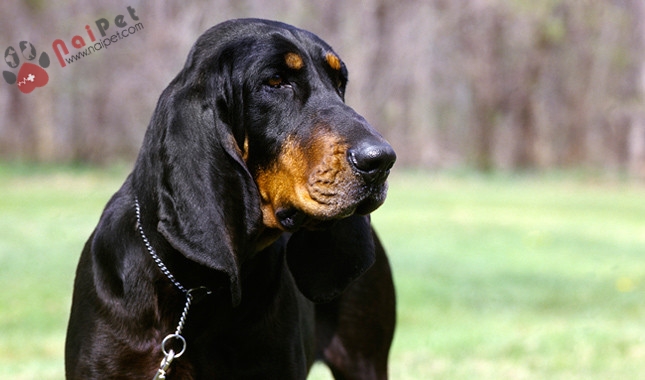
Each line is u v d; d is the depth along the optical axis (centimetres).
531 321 1061
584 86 3422
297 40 457
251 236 438
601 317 1092
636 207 2445
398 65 3180
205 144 429
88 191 2264
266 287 459
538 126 3447
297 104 444
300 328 484
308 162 427
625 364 857
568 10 3359
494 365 852
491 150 3384
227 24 456
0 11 2569
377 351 591
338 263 475
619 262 1526
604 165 3425
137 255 446
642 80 3453
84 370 446
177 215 423
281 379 464
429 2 3203
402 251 1561
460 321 1057
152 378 447
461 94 3322
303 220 446
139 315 445
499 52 3331
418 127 3272
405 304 1151
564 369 837
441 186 2872
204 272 439
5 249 1397
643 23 3425
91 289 456
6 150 2861
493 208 2280
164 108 436
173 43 2606
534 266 1464
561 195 2734
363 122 430
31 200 2027
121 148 2870
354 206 417
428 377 809
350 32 3058
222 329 451
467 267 1428
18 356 843
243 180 436
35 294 1109
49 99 2838
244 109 443
